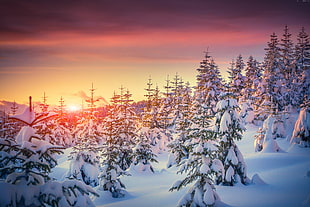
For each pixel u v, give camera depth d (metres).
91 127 40.81
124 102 39.47
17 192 7.55
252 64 52.50
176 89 48.31
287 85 49.03
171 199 18.30
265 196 15.54
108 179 20.61
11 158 7.83
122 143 30.06
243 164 19.03
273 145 30.39
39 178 8.39
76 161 22.36
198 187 12.86
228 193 16.80
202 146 13.51
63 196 8.11
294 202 13.81
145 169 29.42
